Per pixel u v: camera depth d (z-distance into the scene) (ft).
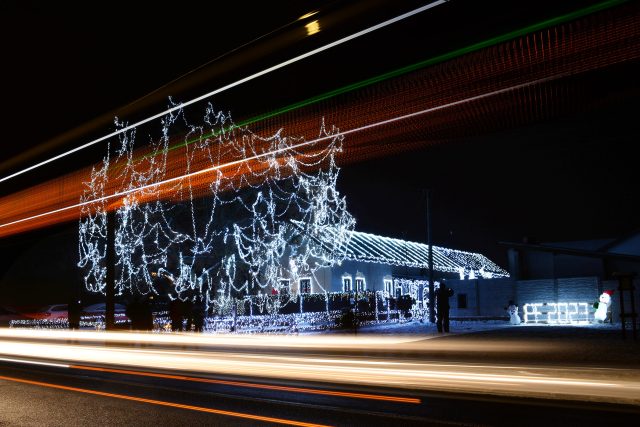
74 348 66.44
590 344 53.67
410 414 26.89
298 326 89.56
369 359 47.24
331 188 108.47
